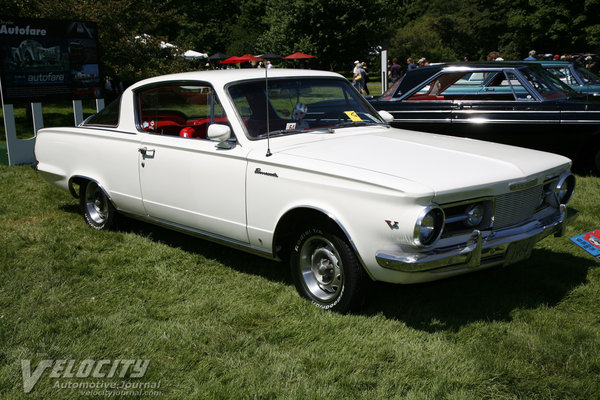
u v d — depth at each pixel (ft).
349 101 15.64
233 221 13.38
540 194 12.50
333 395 9.08
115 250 16.31
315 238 12.05
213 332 11.18
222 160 13.34
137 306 12.61
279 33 133.18
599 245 13.76
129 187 16.11
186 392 9.30
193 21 168.86
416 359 10.12
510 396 9.11
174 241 17.22
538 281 13.70
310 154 12.20
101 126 17.31
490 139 25.03
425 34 161.07
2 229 18.43
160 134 15.28
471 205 11.01
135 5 52.29
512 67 25.03
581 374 9.62
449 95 25.93
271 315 12.03
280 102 14.12
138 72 50.11
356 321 11.51
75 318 11.90
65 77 31.83
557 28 107.55
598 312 12.11
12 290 13.43
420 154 12.23
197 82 14.33
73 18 45.73
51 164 18.76
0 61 28.48
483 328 11.25
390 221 10.29
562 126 23.84
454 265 10.64
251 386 9.36
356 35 129.80
